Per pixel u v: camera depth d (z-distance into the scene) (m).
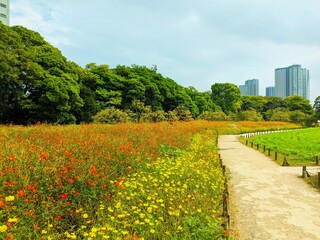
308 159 19.17
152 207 6.11
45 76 29.53
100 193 6.19
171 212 5.90
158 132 17.55
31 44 31.95
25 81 27.91
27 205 4.93
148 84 49.62
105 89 44.34
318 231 7.05
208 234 5.55
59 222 5.09
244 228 7.20
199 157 13.50
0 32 26.17
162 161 10.06
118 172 8.01
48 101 29.44
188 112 48.88
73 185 6.02
